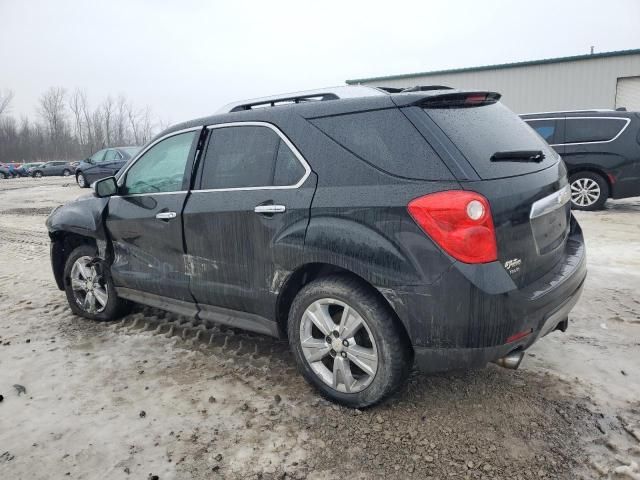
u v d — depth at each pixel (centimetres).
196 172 354
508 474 236
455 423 274
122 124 8388
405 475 238
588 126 906
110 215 413
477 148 259
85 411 301
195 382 331
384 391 272
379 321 265
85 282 453
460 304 240
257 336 402
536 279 271
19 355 382
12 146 7569
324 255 276
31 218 1220
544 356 347
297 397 307
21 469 251
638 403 288
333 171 280
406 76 2422
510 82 2203
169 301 385
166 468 248
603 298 458
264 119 319
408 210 249
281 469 245
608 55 2000
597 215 883
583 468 238
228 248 328
